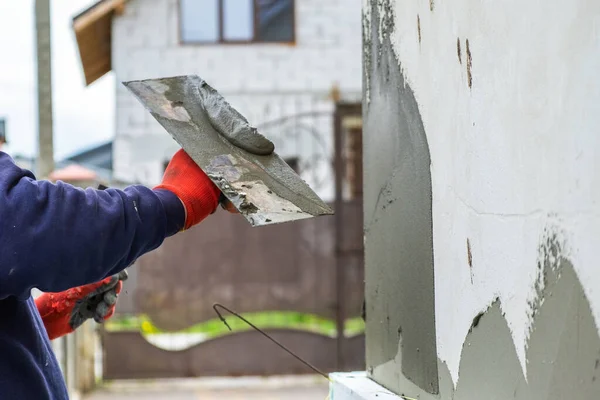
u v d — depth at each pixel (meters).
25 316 1.51
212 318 7.52
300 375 7.56
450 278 1.61
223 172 1.49
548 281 1.23
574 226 1.16
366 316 2.19
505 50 1.35
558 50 1.19
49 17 6.74
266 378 7.64
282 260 7.59
